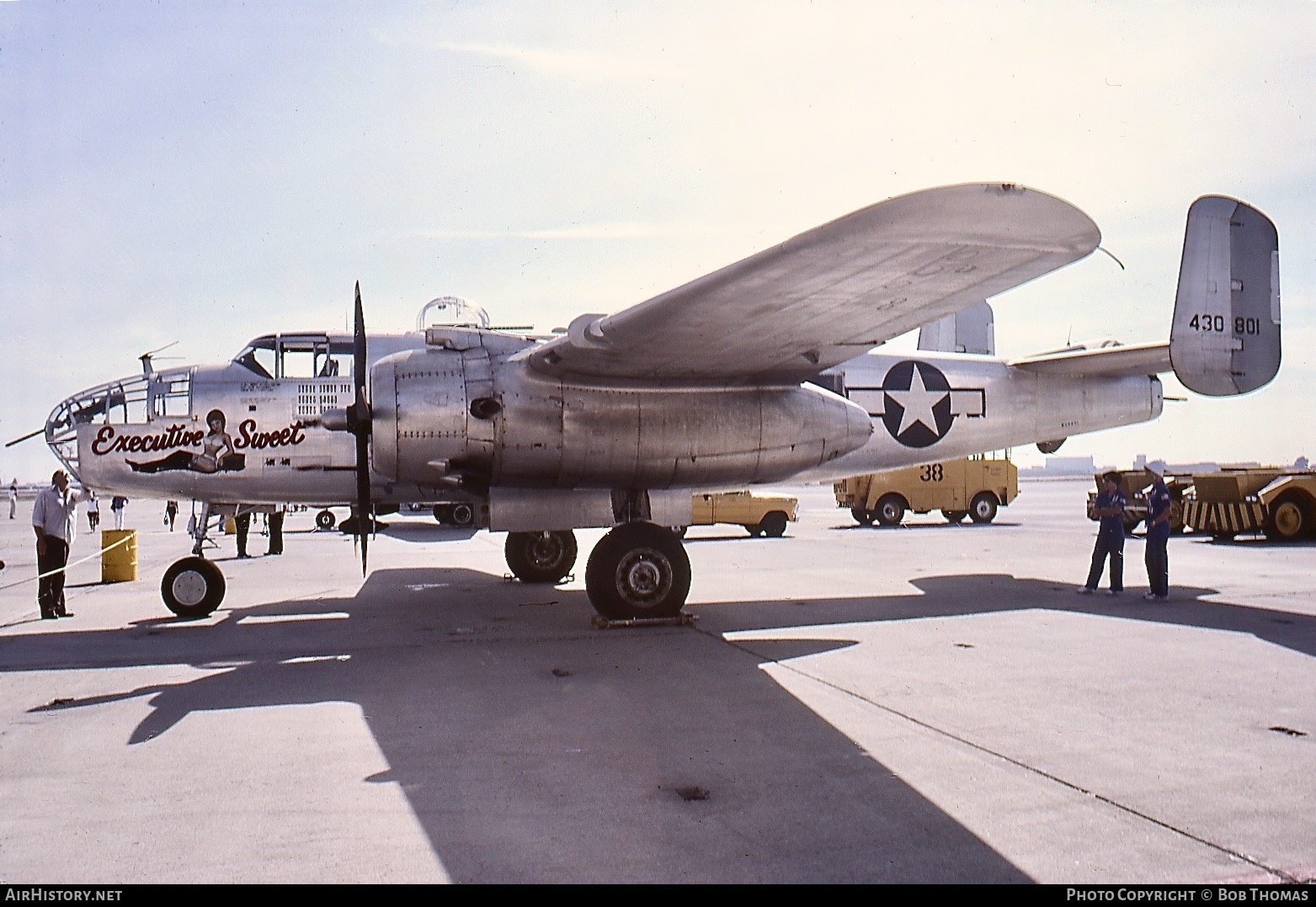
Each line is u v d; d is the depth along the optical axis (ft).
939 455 36.52
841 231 16.58
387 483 30.81
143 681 20.26
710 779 13.39
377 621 28.63
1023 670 20.56
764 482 30.04
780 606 30.53
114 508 90.63
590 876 10.14
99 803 12.57
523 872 10.23
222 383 30.71
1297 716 16.58
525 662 21.90
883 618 27.81
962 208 15.75
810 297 20.36
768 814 11.98
